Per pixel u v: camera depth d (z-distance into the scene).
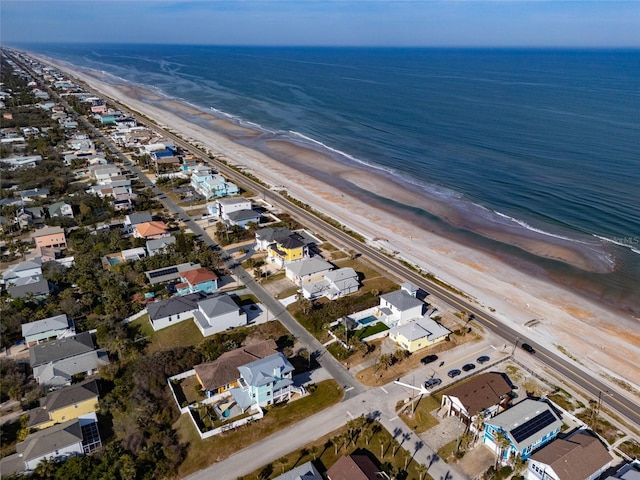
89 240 101.69
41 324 71.69
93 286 83.06
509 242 107.94
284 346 71.06
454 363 68.31
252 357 64.12
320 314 77.44
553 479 47.94
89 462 49.72
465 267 97.38
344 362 68.00
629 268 96.25
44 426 55.53
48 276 86.38
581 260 99.31
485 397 58.03
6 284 85.12
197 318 75.38
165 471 50.09
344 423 57.00
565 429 56.34
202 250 97.31
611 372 67.50
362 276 92.38
